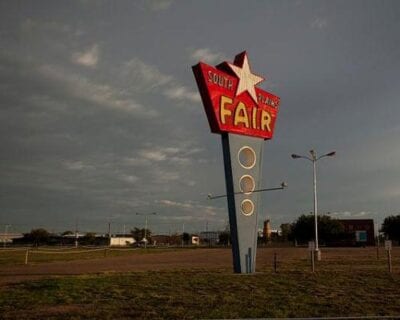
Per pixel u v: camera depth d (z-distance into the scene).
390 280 21.73
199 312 13.41
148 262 42.12
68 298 16.11
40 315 12.97
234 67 27.19
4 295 16.89
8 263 41.03
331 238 112.50
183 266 35.16
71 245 148.62
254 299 15.93
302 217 120.12
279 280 21.83
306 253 61.28
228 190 26.83
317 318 12.03
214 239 182.75
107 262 42.59
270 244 134.00
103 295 16.92
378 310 13.79
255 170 27.70
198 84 26.20
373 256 48.06
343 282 20.97
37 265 37.75
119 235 179.62
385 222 127.88
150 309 13.94
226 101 26.58
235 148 26.88
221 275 24.64
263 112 28.66
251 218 26.98
